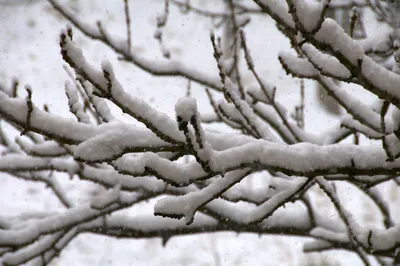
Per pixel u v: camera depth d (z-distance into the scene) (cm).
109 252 1530
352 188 1727
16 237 574
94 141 357
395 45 383
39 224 586
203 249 1532
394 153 386
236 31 625
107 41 683
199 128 338
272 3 349
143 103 348
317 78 456
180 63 716
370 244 465
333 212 1536
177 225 624
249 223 491
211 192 404
